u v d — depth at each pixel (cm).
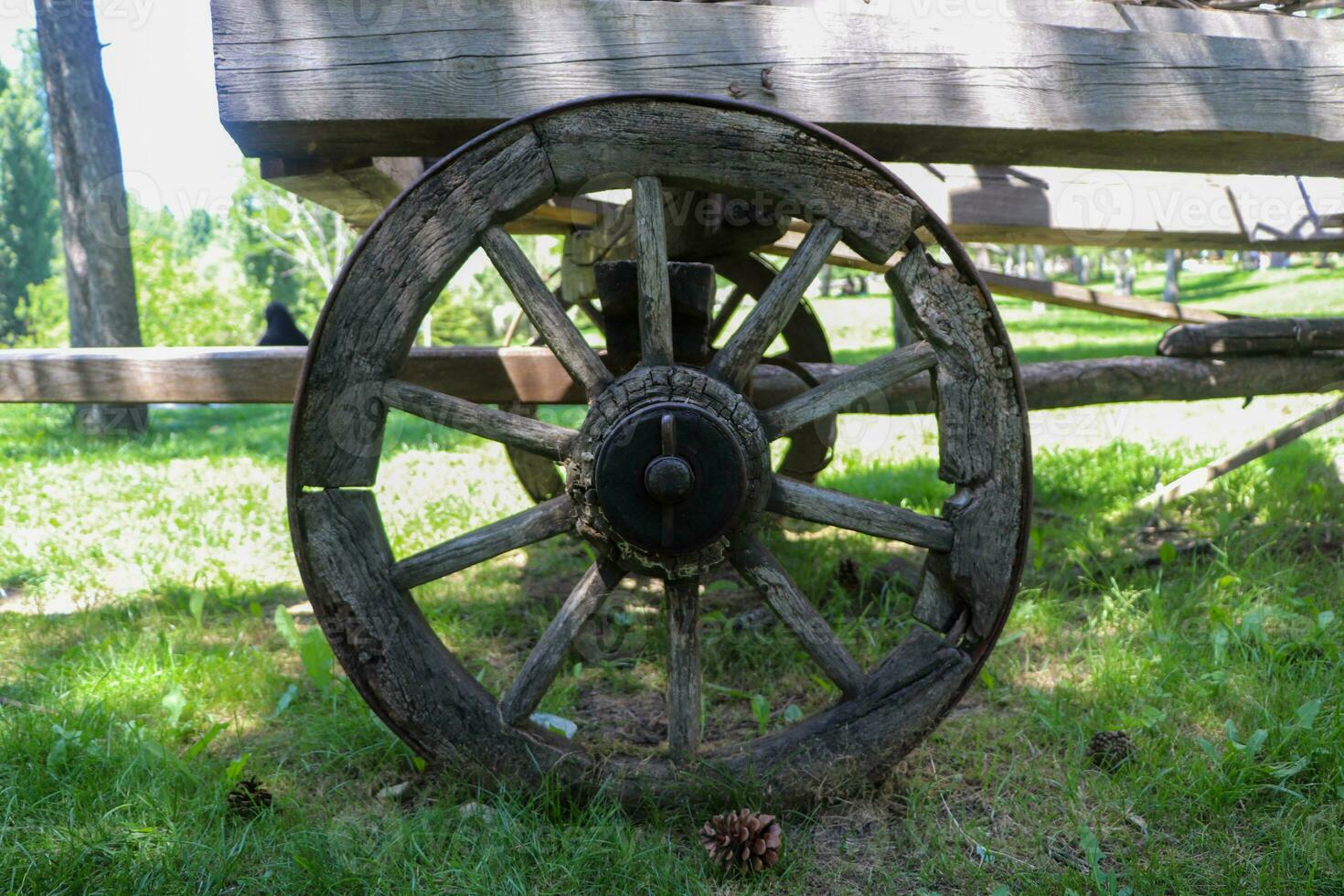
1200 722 268
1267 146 273
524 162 219
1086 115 255
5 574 446
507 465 683
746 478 218
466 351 334
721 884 212
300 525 227
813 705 300
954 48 247
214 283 1598
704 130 218
